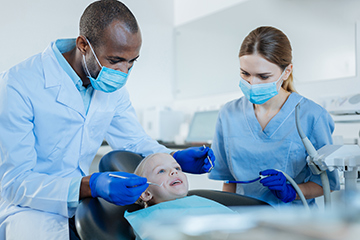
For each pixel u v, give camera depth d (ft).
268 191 4.53
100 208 3.43
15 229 3.67
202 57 11.00
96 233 3.09
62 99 4.20
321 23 7.83
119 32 3.76
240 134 4.77
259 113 4.75
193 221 1.42
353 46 7.27
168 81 11.96
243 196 3.97
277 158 4.46
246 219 1.24
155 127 10.56
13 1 8.65
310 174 4.39
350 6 7.30
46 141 4.21
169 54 12.01
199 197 3.91
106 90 4.22
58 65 4.24
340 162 3.31
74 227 4.13
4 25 8.55
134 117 5.50
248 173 4.67
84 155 4.63
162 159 4.45
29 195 3.71
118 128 5.36
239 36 9.86
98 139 4.84
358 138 6.59
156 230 1.60
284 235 1.06
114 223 3.27
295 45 8.34
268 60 4.02
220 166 5.09
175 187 4.25
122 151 4.77
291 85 4.78
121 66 4.01
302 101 4.53
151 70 11.58
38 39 8.97
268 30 4.16
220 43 10.43
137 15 11.22
